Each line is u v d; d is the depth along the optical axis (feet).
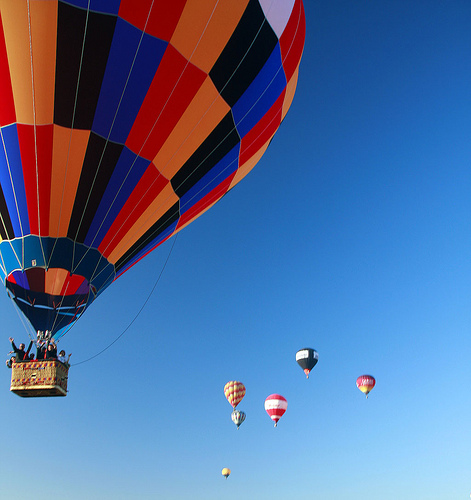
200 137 41.11
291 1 41.47
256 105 43.01
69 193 38.78
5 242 39.68
